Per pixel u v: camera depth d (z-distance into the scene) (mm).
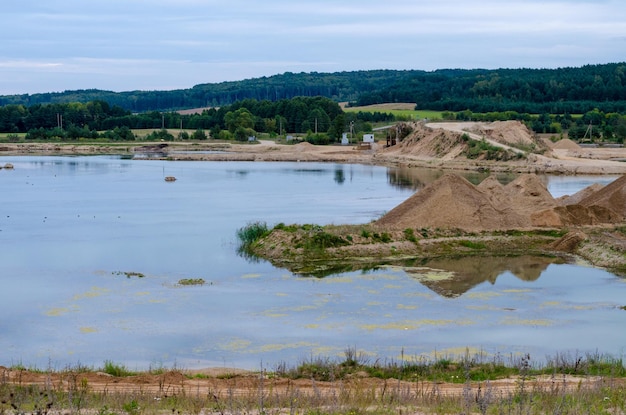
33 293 37938
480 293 38406
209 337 30938
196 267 44406
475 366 26062
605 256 46594
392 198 80562
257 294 37969
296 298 37219
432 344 30062
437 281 41062
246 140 193125
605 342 30562
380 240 49344
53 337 30938
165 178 100375
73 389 20922
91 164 132250
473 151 131250
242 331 31750
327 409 18781
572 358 27891
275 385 23203
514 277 42188
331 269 44062
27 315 34031
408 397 20297
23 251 49312
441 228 51875
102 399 20219
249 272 43031
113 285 39688
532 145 137000
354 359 27391
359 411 18578
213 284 40062
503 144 137625
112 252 49094
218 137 197375
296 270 43844
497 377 24516
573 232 51031
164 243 52562
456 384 23203
